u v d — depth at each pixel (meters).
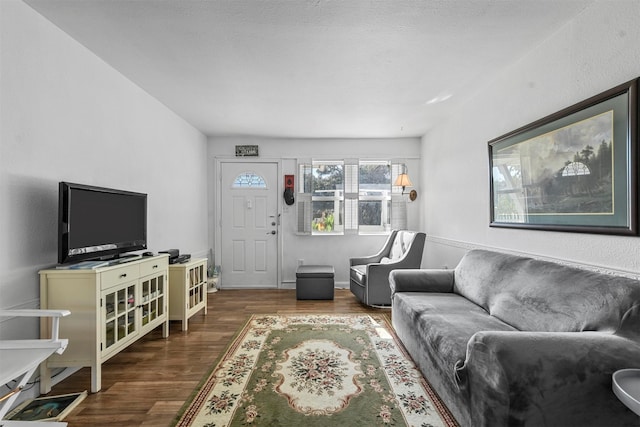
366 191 5.28
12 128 1.88
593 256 1.96
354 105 3.71
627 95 1.70
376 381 2.17
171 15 2.04
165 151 3.73
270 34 2.26
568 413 1.29
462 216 3.73
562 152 2.16
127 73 2.88
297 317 3.60
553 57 2.27
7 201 1.85
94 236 2.30
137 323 2.51
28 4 1.94
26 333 1.97
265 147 5.18
